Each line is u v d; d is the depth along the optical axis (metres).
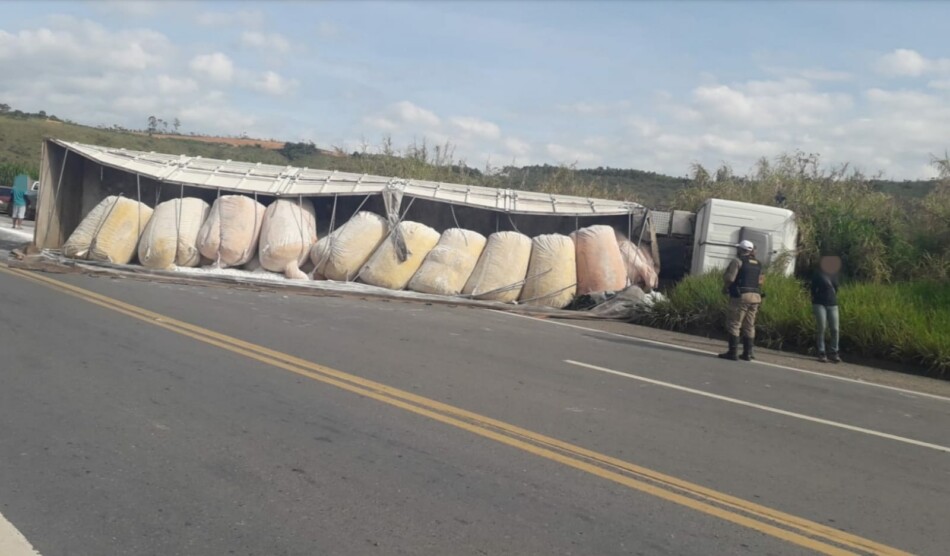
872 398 10.91
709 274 17.72
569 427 7.96
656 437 7.88
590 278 18.56
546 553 5.13
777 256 18.53
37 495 5.62
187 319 12.29
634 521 5.75
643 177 49.91
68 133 66.12
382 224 18.92
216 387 8.52
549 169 29.11
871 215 20.08
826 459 7.63
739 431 8.38
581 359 11.84
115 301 13.44
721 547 5.41
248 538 5.11
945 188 20.28
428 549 5.09
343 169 28.19
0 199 38.12
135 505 5.53
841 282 18.38
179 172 20.08
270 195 19.88
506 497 6.02
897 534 5.86
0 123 68.50
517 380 9.94
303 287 17.20
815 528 5.85
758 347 15.08
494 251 18.53
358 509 5.64
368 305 15.96
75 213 20.30
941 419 9.91
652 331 16.11
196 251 18.09
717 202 18.77
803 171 23.61
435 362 10.62
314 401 8.22
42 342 10.14
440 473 6.42
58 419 7.23
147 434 6.95
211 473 6.15
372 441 7.10
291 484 6.02
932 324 13.95
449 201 19.94
